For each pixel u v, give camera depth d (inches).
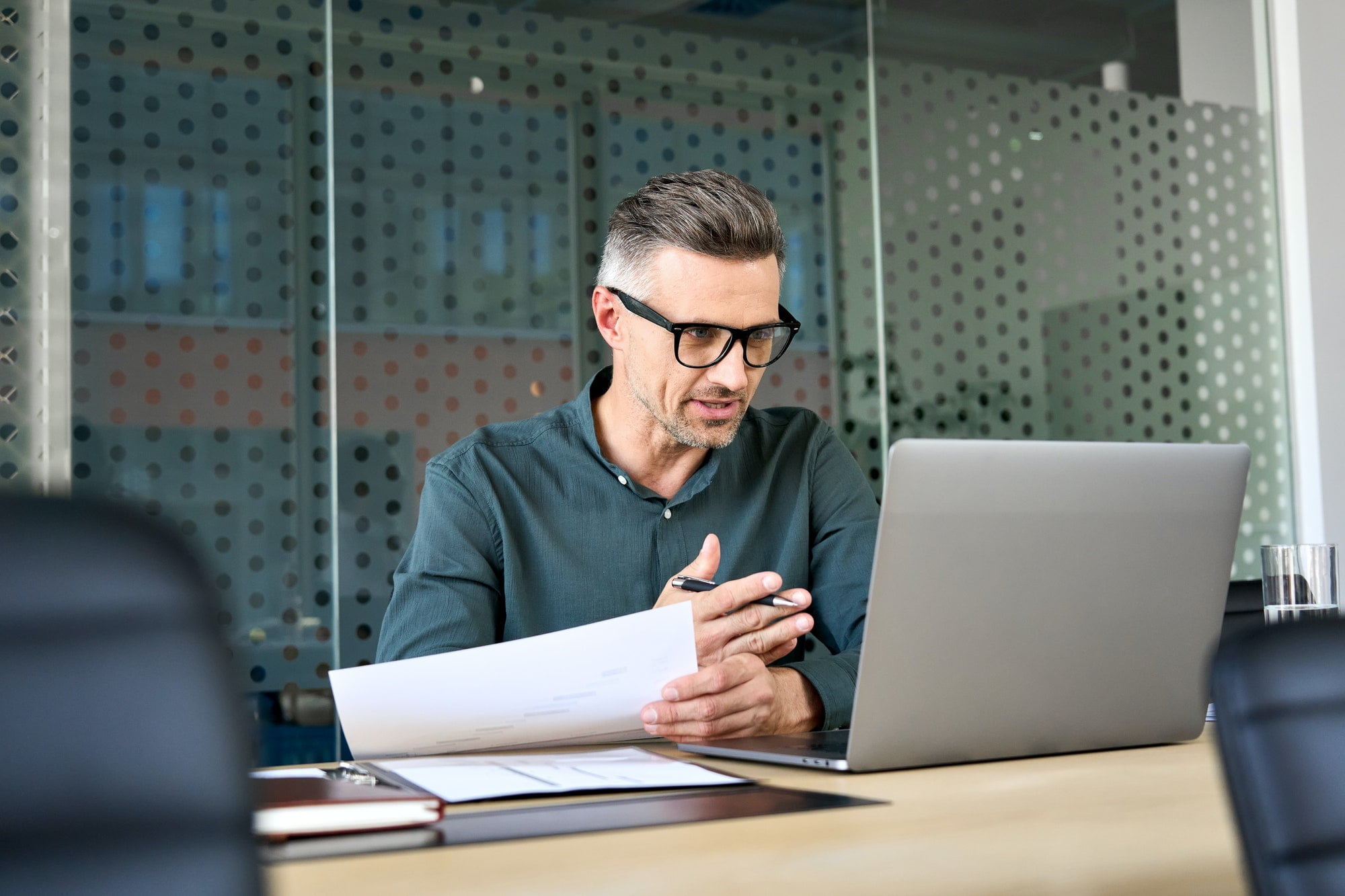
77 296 98.3
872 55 128.6
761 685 49.0
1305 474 147.6
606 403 69.8
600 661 45.9
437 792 35.4
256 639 102.2
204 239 102.4
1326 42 150.9
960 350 130.8
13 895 18.0
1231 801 25.0
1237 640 25.8
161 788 18.8
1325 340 148.2
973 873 26.3
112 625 19.0
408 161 109.3
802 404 123.0
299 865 27.0
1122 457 43.9
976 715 42.5
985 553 41.4
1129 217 141.3
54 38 98.7
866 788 37.9
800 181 124.8
